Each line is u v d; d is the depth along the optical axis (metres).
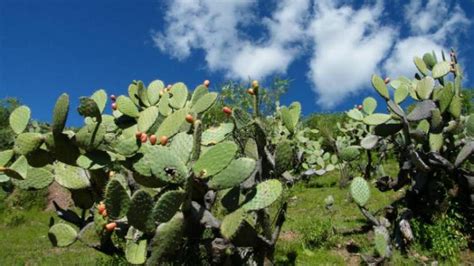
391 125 7.34
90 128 4.85
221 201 4.54
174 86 6.18
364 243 6.98
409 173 7.65
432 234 6.56
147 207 4.13
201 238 4.86
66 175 5.45
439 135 7.09
